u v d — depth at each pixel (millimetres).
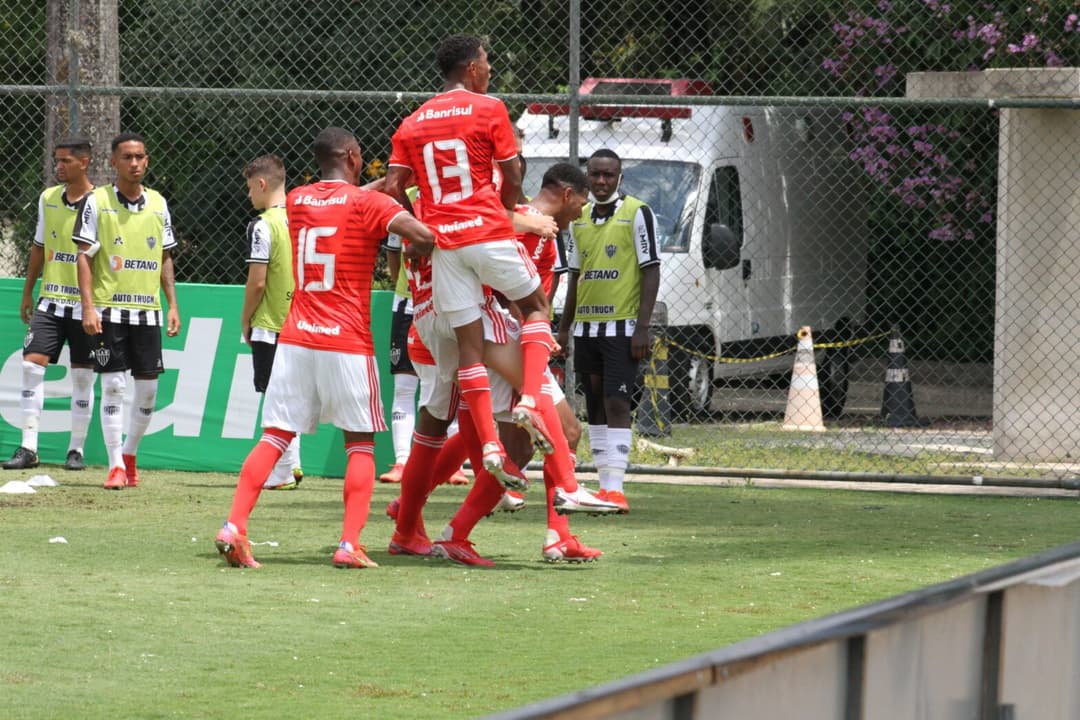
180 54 59438
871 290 70250
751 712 7242
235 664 18047
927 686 8492
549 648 19188
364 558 25297
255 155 60062
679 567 25828
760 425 54406
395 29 59125
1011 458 43469
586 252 33219
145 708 15883
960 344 71000
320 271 24719
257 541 28203
